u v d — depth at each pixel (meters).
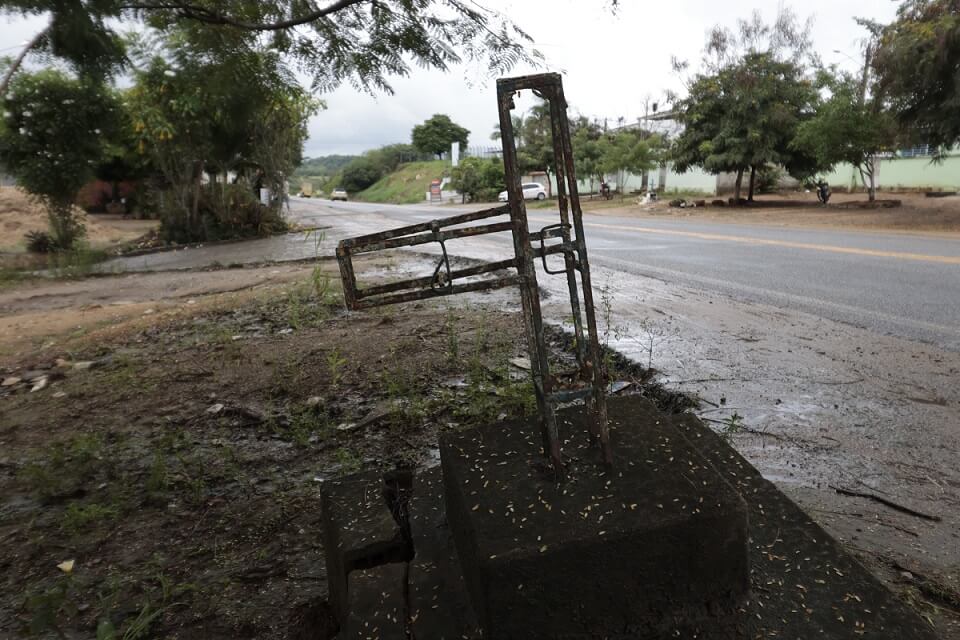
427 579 1.82
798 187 35.66
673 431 1.96
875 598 1.64
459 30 3.98
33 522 3.01
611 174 44.31
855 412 3.75
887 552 2.32
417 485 2.35
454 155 75.06
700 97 28.55
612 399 2.22
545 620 1.51
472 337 5.74
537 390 1.72
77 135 17.91
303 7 4.14
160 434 4.00
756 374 4.48
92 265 15.20
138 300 9.95
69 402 4.73
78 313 8.76
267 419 4.07
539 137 47.22
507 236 15.88
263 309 7.63
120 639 2.15
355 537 2.00
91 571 2.60
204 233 21.30
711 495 1.62
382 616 1.71
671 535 1.54
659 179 42.66
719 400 4.00
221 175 21.95
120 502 3.12
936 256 10.47
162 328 7.11
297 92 4.47
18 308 9.88
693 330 5.80
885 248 11.88
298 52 4.24
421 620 1.68
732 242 13.72
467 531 1.67
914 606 1.99
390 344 5.64
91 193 38.31
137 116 17.77
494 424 2.11
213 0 4.00
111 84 3.76
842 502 2.72
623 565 1.53
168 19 3.82
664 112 43.47
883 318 6.19
